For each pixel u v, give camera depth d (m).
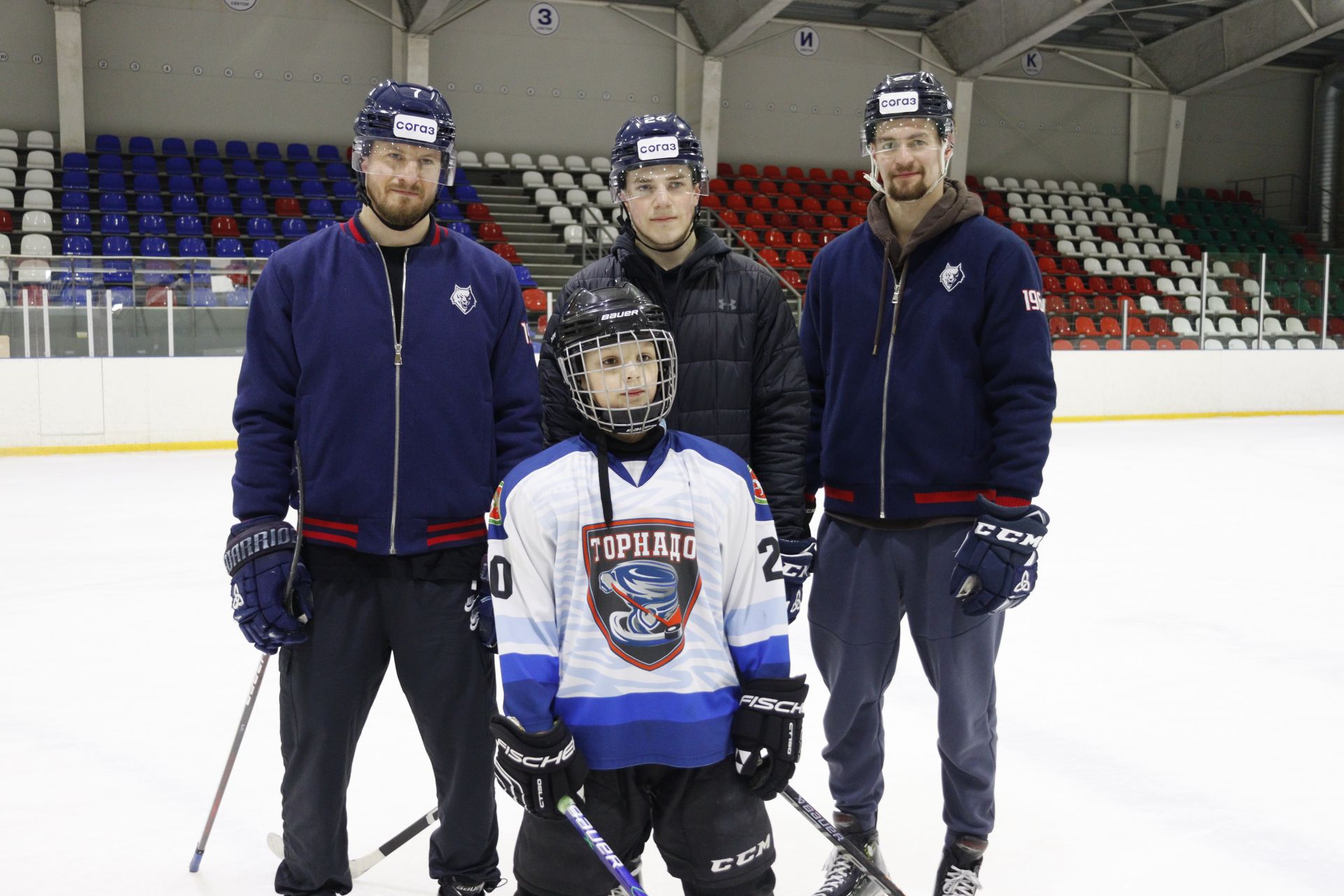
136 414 9.45
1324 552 6.00
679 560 1.70
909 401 2.28
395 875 2.45
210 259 9.53
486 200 14.56
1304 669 3.95
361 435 2.04
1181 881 2.45
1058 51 17.31
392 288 2.10
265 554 1.98
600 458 1.70
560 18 15.16
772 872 1.79
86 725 3.35
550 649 1.68
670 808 1.73
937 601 2.29
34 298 9.14
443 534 2.09
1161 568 5.59
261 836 2.63
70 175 12.77
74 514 6.75
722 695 1.71
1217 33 16.61
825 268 2.44
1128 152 17.92
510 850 2.58
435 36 14.72
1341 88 18.12
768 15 14.08
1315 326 13.77
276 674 3.82
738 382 2.25
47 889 2.37
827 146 16.62
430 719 2.12
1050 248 16.44
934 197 2.28
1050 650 4.17
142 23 13.56
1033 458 2.17
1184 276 16.58
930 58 16.77
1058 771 3.05
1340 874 2.48
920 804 2.85
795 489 2.24
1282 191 18.72
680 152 2.11
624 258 2.22
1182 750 3.19
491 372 2.20
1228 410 13.45
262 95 14.10
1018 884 2.44
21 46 13.11
